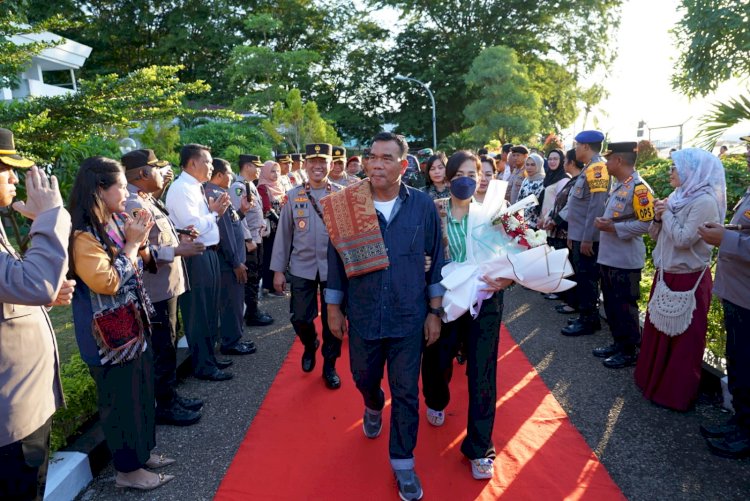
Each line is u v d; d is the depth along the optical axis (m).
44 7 27.86
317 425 3.54
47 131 4.23
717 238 2.89
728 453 3.01
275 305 6.71
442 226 3.02
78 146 5.90
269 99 26.03
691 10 12.52
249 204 5.22
